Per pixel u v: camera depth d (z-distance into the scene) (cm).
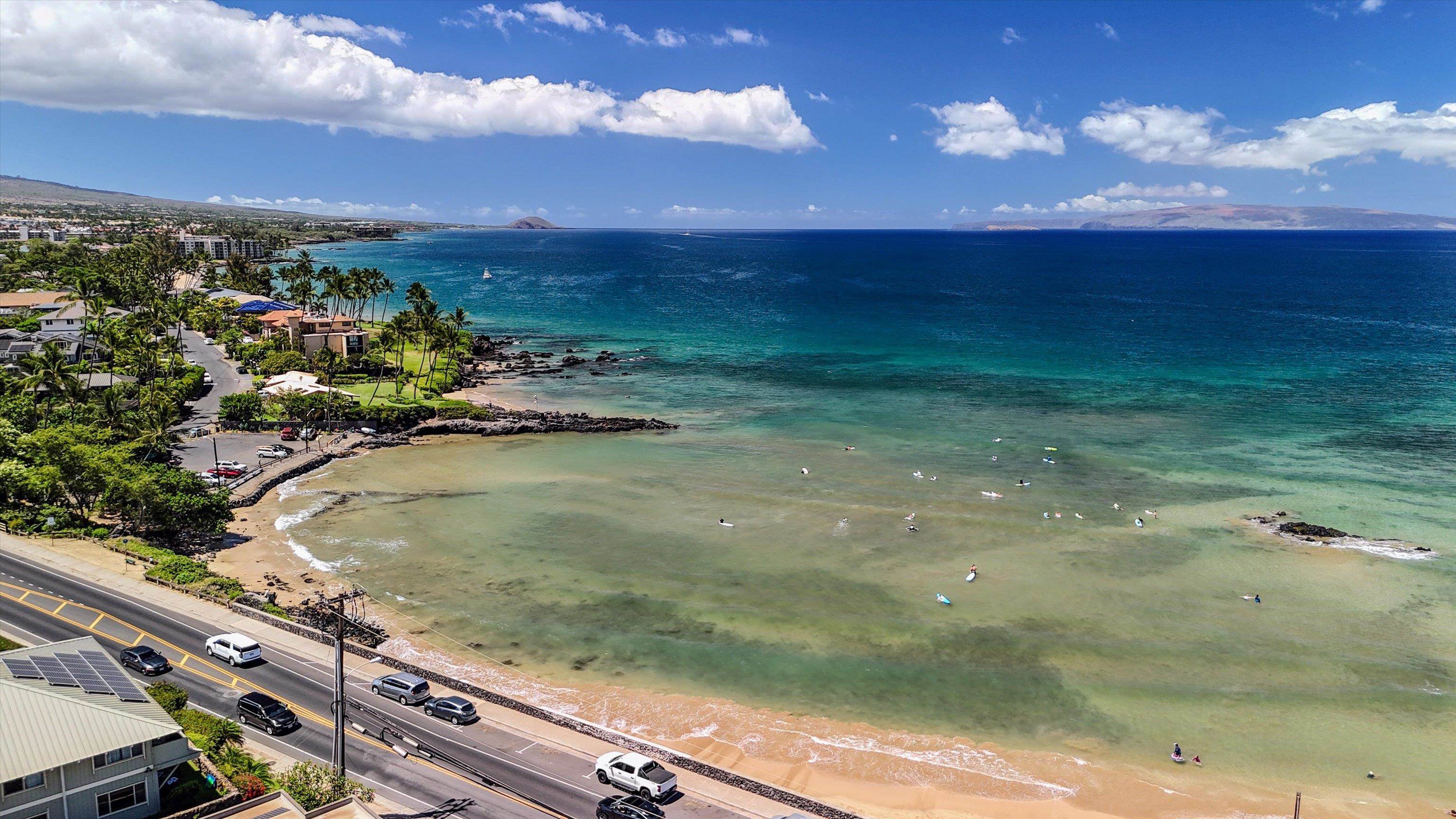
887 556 7869
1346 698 5678
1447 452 11156
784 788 4762
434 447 11769
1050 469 10538
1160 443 11725
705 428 12825
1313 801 4719
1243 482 9975
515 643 6300
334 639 6072
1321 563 7719
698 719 5391
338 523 8681
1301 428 12438
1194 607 6906
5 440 9081
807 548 8050
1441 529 8519
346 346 16488
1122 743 5212
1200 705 5600
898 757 5059
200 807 3953
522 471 10575
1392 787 4838
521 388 15875
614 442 12019
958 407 14162
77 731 3759
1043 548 8069
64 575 6900
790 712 5494
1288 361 17875
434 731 5016
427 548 8031
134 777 3875
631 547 8081
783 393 15388
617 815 4169
